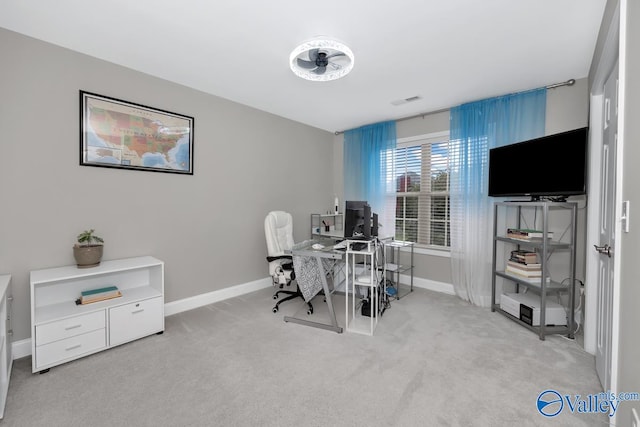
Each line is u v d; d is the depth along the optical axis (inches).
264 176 155.3
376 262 115.5
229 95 132.4
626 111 48.6
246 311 123.0
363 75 109.2
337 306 130.3
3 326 65.7
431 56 94.7
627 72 48.7
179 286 122.5
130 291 103.7
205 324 109.5
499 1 68.6
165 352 88.8
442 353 88.7
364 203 128.8
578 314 109.5
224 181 137.3
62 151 92.3
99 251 93.3
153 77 111.7
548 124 118.0
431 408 64.8
